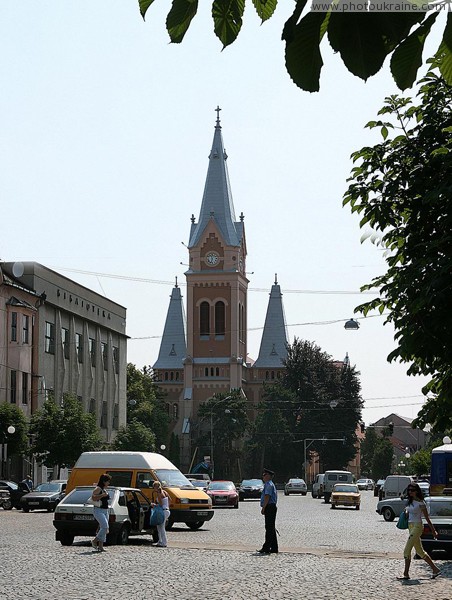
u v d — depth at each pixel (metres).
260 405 142.12
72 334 83.38
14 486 57.88
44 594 16.91
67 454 65.25
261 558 25.00
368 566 23.03
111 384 94.94
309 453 140.62
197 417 159.00
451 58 3.15
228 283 160.25
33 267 75.06
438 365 14.60
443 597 16.70
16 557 24.30
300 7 3.05
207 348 160.25
